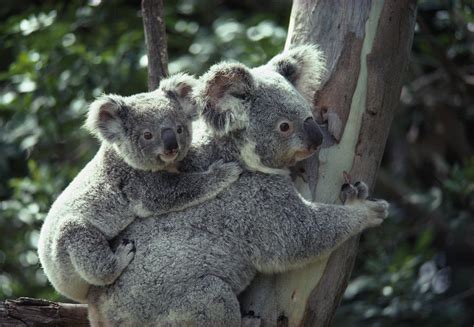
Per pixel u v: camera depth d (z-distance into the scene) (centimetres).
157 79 974
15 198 1314
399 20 861
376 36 850
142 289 771
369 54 845
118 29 1455
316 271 803
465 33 1405
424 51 1426
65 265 786
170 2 1552
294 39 873
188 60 1383
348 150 822
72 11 1428
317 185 813
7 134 1375
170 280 769
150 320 770
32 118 1370
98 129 855
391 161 1656
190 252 775
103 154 841
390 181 1505
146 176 808
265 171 800
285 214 784
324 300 805
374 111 835
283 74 834
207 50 1395
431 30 1463
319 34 859
